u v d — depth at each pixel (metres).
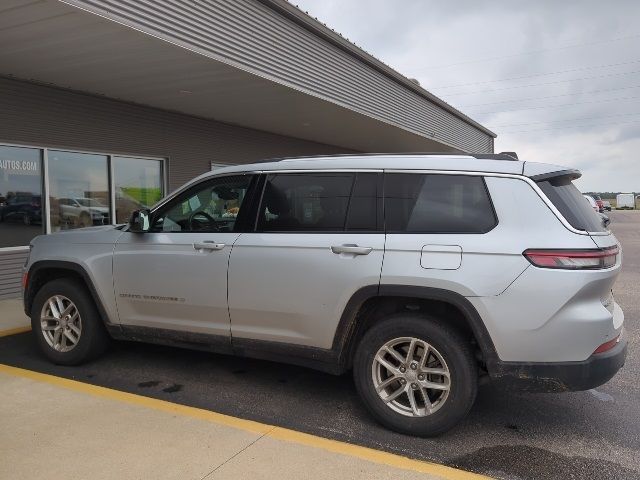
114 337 4.86
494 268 3.35
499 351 3.37
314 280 3.83
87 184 9.27
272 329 4.05
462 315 3.59
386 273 3.61
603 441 3.64
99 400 4.05
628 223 35.09
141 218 4.52
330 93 9.81
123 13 5.62
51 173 8.65
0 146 7.91
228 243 4.18
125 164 10.01
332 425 3.81
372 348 3.69
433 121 15.80
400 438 3.62
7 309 7.35
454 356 3.46
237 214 4.29
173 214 4.61
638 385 4.72
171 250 4.41
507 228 3.42
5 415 3.76
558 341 3.27
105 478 2.96
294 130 13.71
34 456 3.19
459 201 3.62
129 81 8.17
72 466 3.08
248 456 3.23
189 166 11.34
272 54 8.16
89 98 9.05
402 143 17.03
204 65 7.28
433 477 3.05
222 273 4.16
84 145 9.00
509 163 3.60
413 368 3.60
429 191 3.72
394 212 3.76
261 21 7.90
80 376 4.75
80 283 4.96
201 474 3.01
